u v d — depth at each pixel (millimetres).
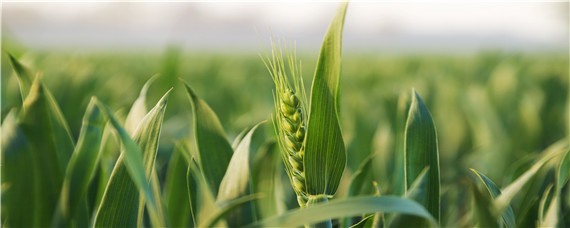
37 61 2879
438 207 811
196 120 883
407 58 7746
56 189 859
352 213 702
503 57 4977
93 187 888
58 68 2557
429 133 829
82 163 869
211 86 3602
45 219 853
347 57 8445
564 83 3412
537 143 1852
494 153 1816
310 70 5301
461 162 1823
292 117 804
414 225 739
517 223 873
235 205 754
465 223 1149
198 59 6465
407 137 833
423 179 756
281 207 1020
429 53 11289
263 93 2807
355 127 1763
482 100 2148
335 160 800
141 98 932
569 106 2074
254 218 828
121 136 741
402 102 1249
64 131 907
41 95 867
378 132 1604
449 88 2422
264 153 978
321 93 792
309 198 796
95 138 888
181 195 949
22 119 861
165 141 1650
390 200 708
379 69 5336
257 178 977
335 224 925
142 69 4297
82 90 2084
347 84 2908
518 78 2842
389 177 1474
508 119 2236
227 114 2547
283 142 818
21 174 848
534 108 2055
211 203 827
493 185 855
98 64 4176
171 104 2348
